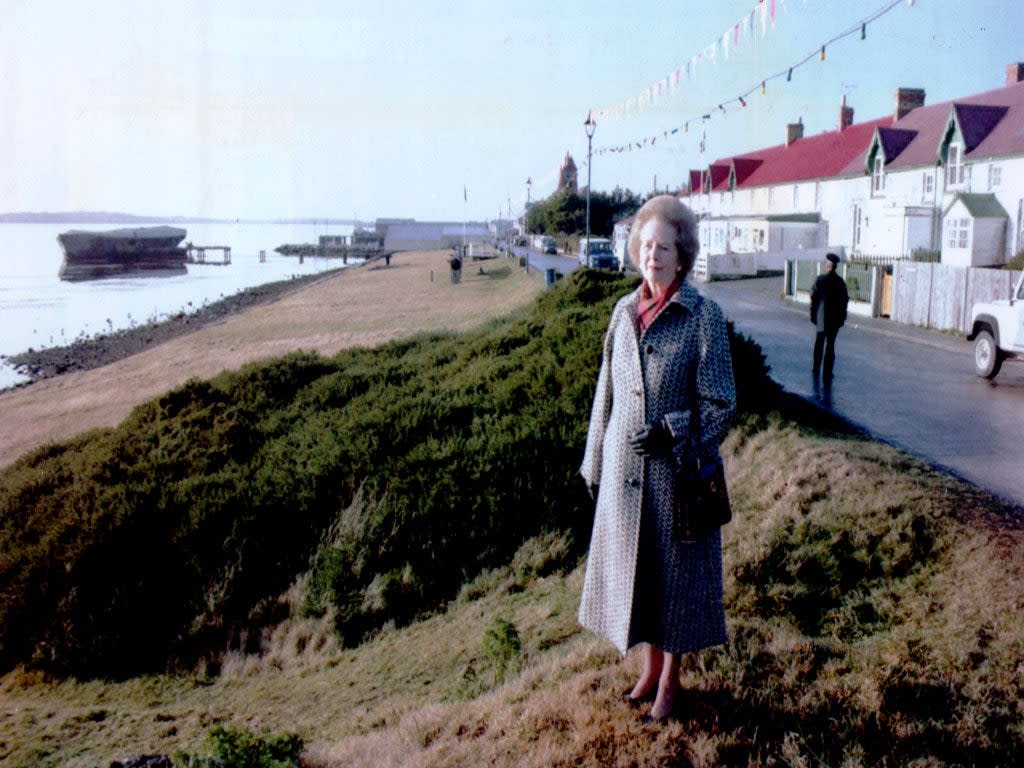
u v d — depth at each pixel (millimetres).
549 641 6203
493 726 4246
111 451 12250
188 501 10172
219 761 4746
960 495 6883
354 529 9344
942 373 14414
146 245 118938
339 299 56938
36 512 10773
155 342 45719
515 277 51594
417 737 4527
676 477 3359
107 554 9570
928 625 4957
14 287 88562
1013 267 28266
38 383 36156
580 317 14586
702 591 3555
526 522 9102
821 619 5332
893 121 46469
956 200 33625
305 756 5141
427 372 15039
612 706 4062
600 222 95062
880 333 20672
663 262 3389
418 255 111938
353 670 7559
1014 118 34188
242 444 12250
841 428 9867
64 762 6844
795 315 25047
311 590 9023
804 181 50219
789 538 6465
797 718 3932
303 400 14367
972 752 3758
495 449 9562
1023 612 4844
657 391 3416
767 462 8359
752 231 49750
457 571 8891
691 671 4344
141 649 9133
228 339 41562
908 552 5980
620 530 3543
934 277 21234
